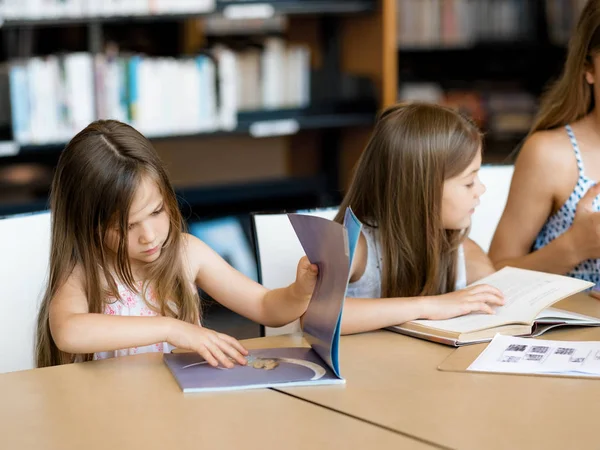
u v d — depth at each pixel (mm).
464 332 1402
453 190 1642
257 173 4262
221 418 1129
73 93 3348
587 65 1903
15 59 3445
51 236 1533
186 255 1640
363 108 3908
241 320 3533
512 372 1269
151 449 1044
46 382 1272
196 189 4043
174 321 1371
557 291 1514
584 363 1284
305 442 1052
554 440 1046
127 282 1519
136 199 1455
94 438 1079
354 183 1730
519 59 4750
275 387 1231
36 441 1075
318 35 3979
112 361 1358
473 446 1033
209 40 4043
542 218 2010
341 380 1243
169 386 1247
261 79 3777
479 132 1688
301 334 1493
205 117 3615
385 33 3787
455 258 1706
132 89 3449
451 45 4359
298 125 3766
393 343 1424
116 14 3355
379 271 1708
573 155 1953
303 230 1308
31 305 1688
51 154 3750
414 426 1090
